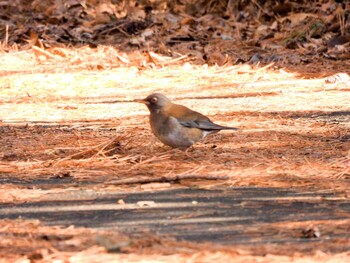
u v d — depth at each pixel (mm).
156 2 30641
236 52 25969
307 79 22156
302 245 7637
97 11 30109
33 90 20781
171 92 20328
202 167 11180
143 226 8398
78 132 14336
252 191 10008
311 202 9430
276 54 25328
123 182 10391
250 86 21078
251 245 7633
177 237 7961
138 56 26000
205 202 9453
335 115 16250
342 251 7449
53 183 10562
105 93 20359
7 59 25969
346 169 11094
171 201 9508
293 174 10875
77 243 7637
